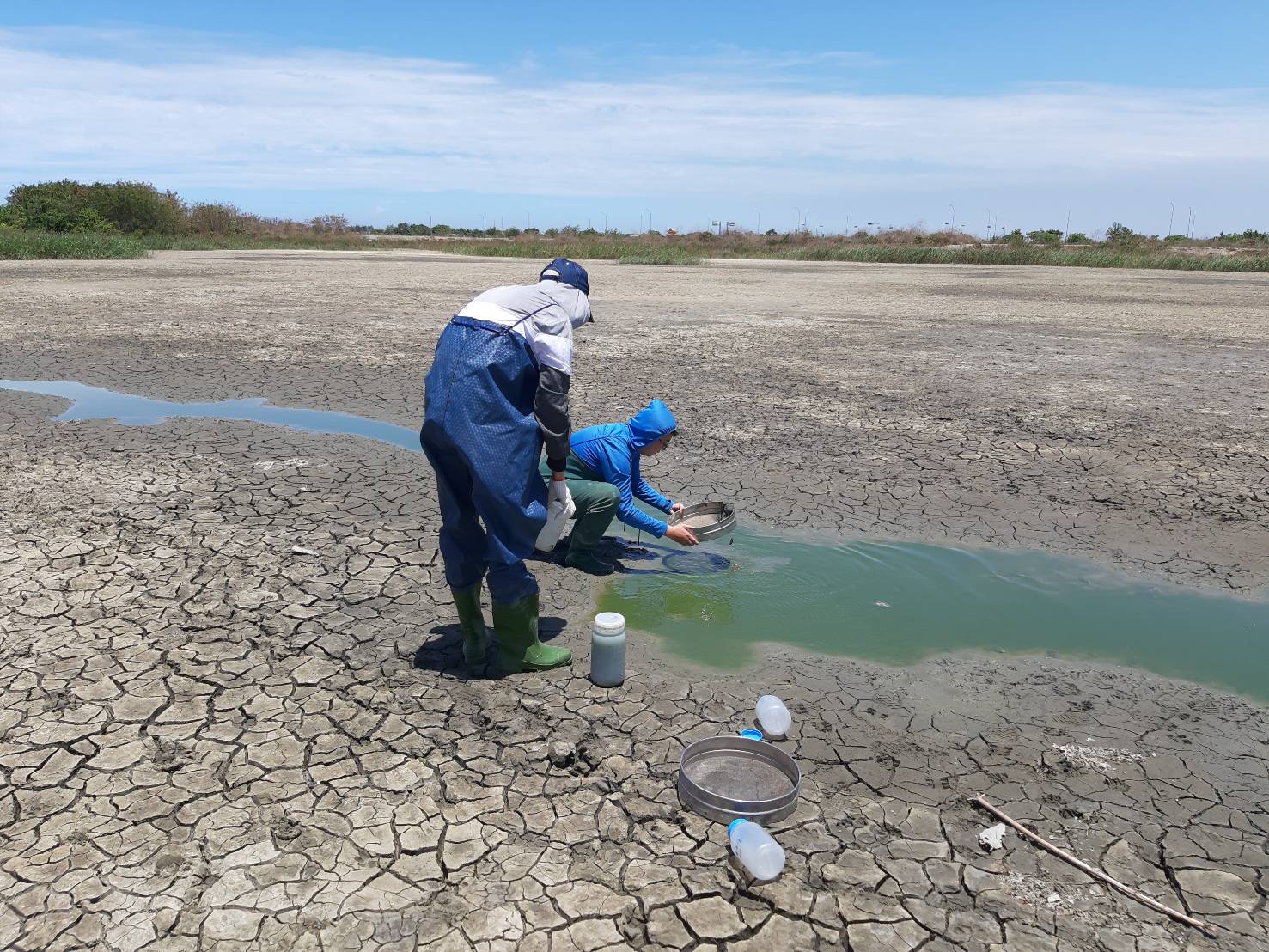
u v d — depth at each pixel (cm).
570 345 352
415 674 376
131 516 554
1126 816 301
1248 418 882
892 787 312
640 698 364
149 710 343
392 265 3291
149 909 247
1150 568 518
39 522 537
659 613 446
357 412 850
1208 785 320
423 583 467
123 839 273
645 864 267
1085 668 405
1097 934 249
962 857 278
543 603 455
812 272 3338
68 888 253
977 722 358
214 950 234
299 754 318
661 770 315
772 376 1073
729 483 653
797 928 246
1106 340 1432
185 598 441
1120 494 641
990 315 1795
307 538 525
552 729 338
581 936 241
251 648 394
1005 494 638
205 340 1271
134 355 1138
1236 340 1446
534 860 268
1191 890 267
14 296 1834
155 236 4778
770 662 400
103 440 732
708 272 3231
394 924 243
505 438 339
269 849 271
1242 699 382
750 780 309
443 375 339
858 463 706
